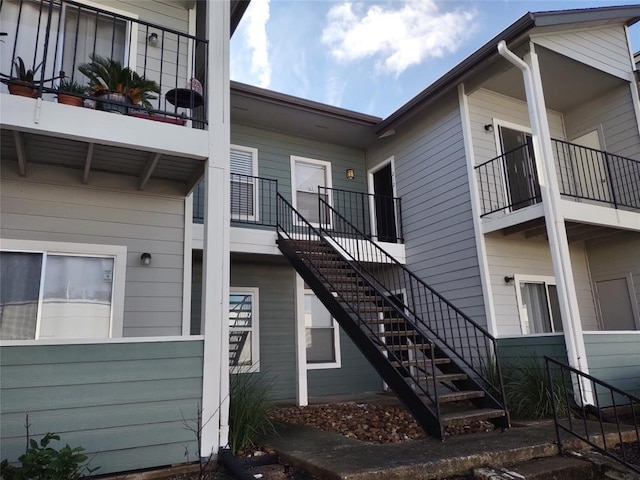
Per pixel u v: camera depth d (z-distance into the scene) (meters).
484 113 7.43
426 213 7.89
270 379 7.56
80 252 4.91
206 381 3.78
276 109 7.86
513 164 7.56
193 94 4.72
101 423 3.37
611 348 5.69
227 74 4.58
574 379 5.30
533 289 7.25
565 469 3.50
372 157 9.41
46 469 2.67
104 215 5.09
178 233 5.41
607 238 7.50
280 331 8.05
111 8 5.53
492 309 6.60
